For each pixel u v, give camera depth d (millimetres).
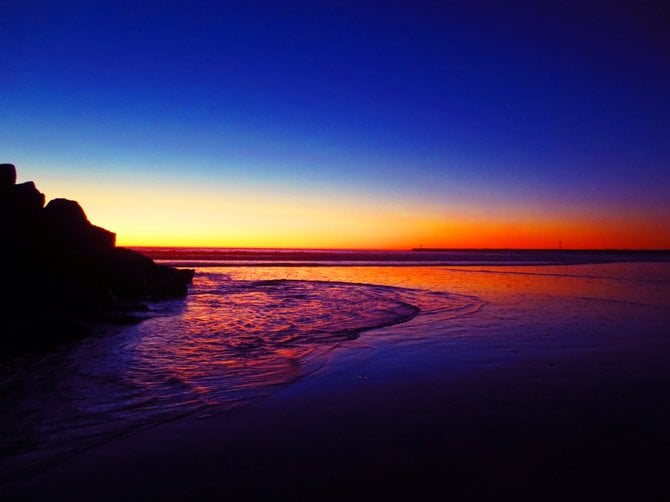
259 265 37406
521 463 3670
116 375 6238
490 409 4965
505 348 8031
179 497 3164
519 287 20047
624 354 7539
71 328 8547
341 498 3148
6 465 3613
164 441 4125
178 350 7852
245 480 3406
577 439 4141
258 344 8430
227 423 4586
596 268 38406
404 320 11125
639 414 4781
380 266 39344
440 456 3805
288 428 4449
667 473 3504
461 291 18250
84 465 3637
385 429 4418
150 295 15164
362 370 6645
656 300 15086
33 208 11641
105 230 14164
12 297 9383
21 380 5883
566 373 6402
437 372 6508
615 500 3115
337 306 13695
